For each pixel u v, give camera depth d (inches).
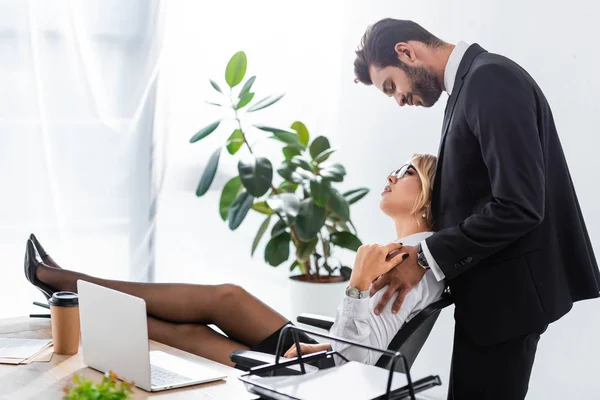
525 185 76.5
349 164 158.4
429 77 88.4
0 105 138.3
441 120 137.4
